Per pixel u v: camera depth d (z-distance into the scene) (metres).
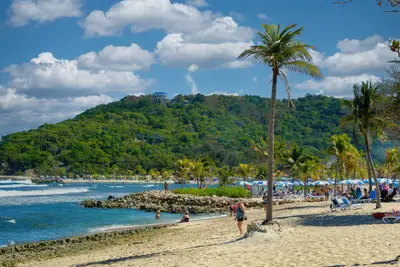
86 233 34.88
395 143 27.52
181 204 59.59
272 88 23.61
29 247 26.95
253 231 21.12
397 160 77.62
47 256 24.05
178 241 25.25
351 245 16.09
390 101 24.61
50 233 35.88
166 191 69.94
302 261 13.65
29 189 131.00
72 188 141.75
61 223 42.88
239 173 97.50
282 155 68.50
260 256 15.20
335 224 24.69
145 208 58.47
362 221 25.09
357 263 12.69
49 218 47.78
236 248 18.03
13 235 34.97
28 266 20.80
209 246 20.03
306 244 17.16
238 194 65.50
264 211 41.28
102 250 24.84
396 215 23.72
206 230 30.56
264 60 23.41
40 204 69.81
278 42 22.58
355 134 34.69
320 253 14.83
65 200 80.81
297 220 28.22
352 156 63.41
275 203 55.03
